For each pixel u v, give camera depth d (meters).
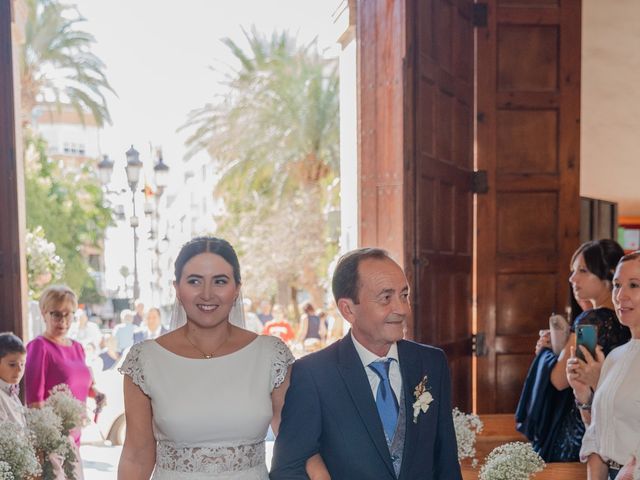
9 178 3.96
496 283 4.66
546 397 3.31
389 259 2.12
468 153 4.59
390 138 4.32
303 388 2.10
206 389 2.29
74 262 18.12
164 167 14.73
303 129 16.94
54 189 17.70
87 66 16.39
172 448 2.29
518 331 4.70
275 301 19.50
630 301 2.50
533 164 4.70
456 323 4.41
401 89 4.04
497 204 4.67
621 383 2.47
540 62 4.69
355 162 7.55
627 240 6.52
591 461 2.58
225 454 2.28
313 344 11.66
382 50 4.44
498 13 4.64
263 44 16.84
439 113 4.19
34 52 15.48
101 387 7.16
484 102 4.64
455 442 2.17
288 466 2.05
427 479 2.05
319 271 18.84
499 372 4.66
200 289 2.27
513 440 3.88
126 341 9.35
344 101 8.09
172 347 2.36
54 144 28.69
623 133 5.44
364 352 2.14
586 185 5.44
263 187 18.34
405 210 3.89
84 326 10.05
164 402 2.26
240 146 17.48
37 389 4.21
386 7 4.33
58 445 3.46
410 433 2.05
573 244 4.72
